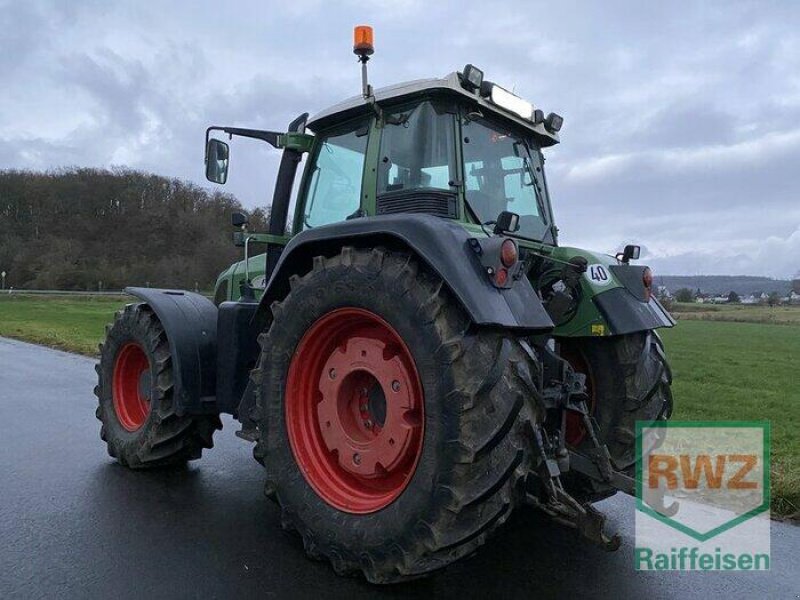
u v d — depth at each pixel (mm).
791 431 6078
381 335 2875
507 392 2502
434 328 2541
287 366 3076
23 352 12062
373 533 2645
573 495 3514
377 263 2754
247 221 4281
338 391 2971
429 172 3283
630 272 3783
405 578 2605
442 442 2471
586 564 3041
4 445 4910
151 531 3250
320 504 2885
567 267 3537
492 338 2594
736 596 2756
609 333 3527
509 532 3426
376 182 3434
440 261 2576
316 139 3943
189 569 2826
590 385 3787
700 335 23609
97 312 27516
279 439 3070
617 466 3652
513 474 2506
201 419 4223
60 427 5551
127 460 4312
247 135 4156
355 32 3471
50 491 3834
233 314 3775
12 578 2691
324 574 2822
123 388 4629
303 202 4016
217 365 3883
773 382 10273
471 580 2834
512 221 2930
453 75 3246
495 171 3609
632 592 2766
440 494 2461
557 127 4094
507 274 2613
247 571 2824
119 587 2635
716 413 7289
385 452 2746
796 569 3039
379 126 3471
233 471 4367
